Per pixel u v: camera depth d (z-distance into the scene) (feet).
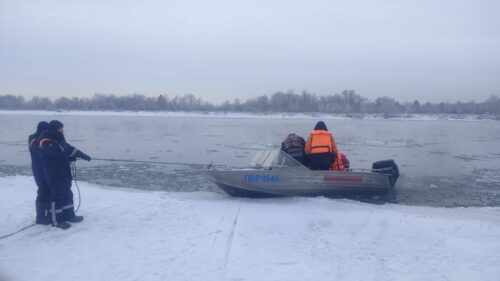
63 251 18.69
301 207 26.45
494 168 50.57
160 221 23.11
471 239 20.38
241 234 20.93
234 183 28.81
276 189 28.78
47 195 22.50
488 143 89.40
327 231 21.48
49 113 349.20
